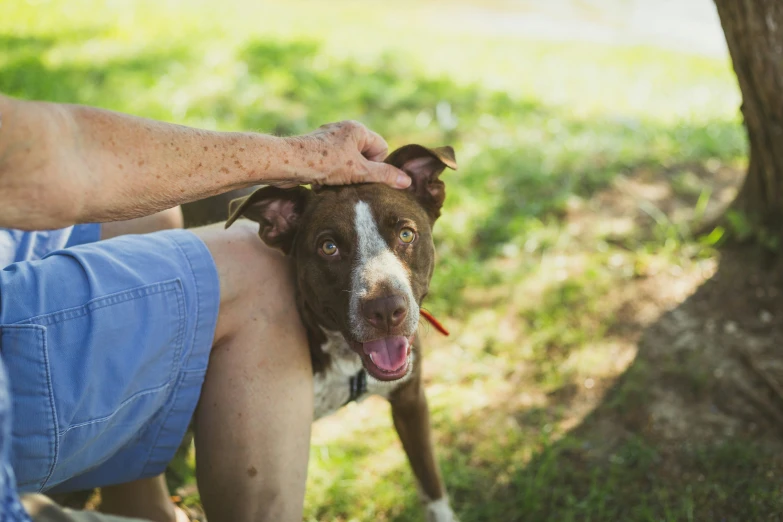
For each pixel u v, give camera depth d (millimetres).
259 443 733
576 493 979
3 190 573
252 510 729
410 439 926
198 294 723
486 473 1020
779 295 1181
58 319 655
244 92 2074
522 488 985
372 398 1166
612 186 1554
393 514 979
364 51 2588
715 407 1062
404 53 2559
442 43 2852
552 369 1153
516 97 2145
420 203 905
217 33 2711
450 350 1224
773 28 1056
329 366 865
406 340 820
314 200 852
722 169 1598
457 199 1544
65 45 2543
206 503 743
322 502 994
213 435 737
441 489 930
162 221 883
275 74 2215
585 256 1376
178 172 655
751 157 1226
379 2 3732
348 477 1020
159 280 705
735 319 1180
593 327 1221
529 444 1052
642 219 1445
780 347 1119
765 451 990
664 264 1306
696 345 1148
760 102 1123
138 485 873
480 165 1682
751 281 1216
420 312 897
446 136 1874
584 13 3510
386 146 834
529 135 1858
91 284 675
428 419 923
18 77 2133
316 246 829
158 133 646
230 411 737
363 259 817
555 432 1065
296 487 743
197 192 674
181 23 2869
